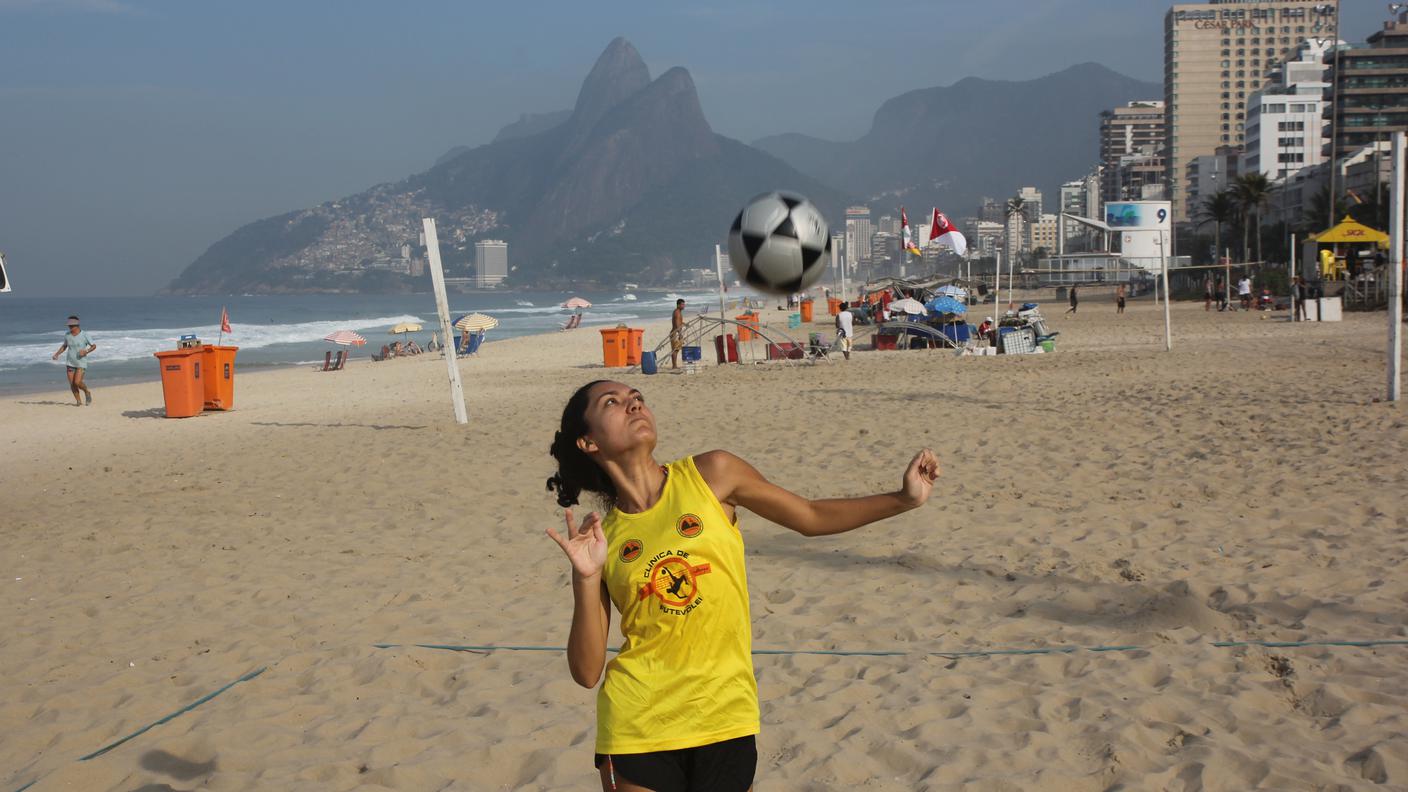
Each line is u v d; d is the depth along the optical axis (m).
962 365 21.02
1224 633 4.89
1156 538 6.59
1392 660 4.38
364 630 5.64
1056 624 5.13
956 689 4.35
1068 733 3.86
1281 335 25.75
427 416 16.19
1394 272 11.84
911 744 3.82
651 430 2.42
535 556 7.13
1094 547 6.43
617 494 2.50
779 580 6.20
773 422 13.13
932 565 6.28
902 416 13.03
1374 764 3.44
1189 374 16.64
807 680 4.57
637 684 2.34
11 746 4.34
